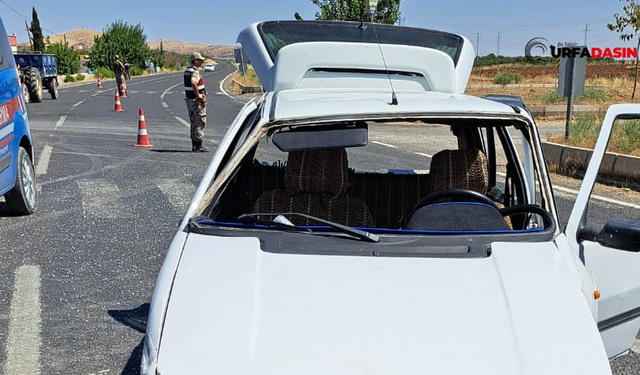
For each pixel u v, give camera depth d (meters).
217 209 3.56
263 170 4.35
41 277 5.79
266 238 2.79
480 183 3.70
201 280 2.53
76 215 7.95
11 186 7.29
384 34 4.22
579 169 10.53
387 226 4.40
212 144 14.70
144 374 2.27
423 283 2.51
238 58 4.62
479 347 2.28
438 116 3.14
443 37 4.26
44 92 36.78
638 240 2.96
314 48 3.89
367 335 2.32
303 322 2.36
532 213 3.29
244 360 2.23
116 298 5.34
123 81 34.31
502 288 2.49
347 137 2.97
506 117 3.18
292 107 3.26
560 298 2.44
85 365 4.22
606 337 3.47
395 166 10.99
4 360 4.27
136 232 7.22
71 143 14.58
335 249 2.72
